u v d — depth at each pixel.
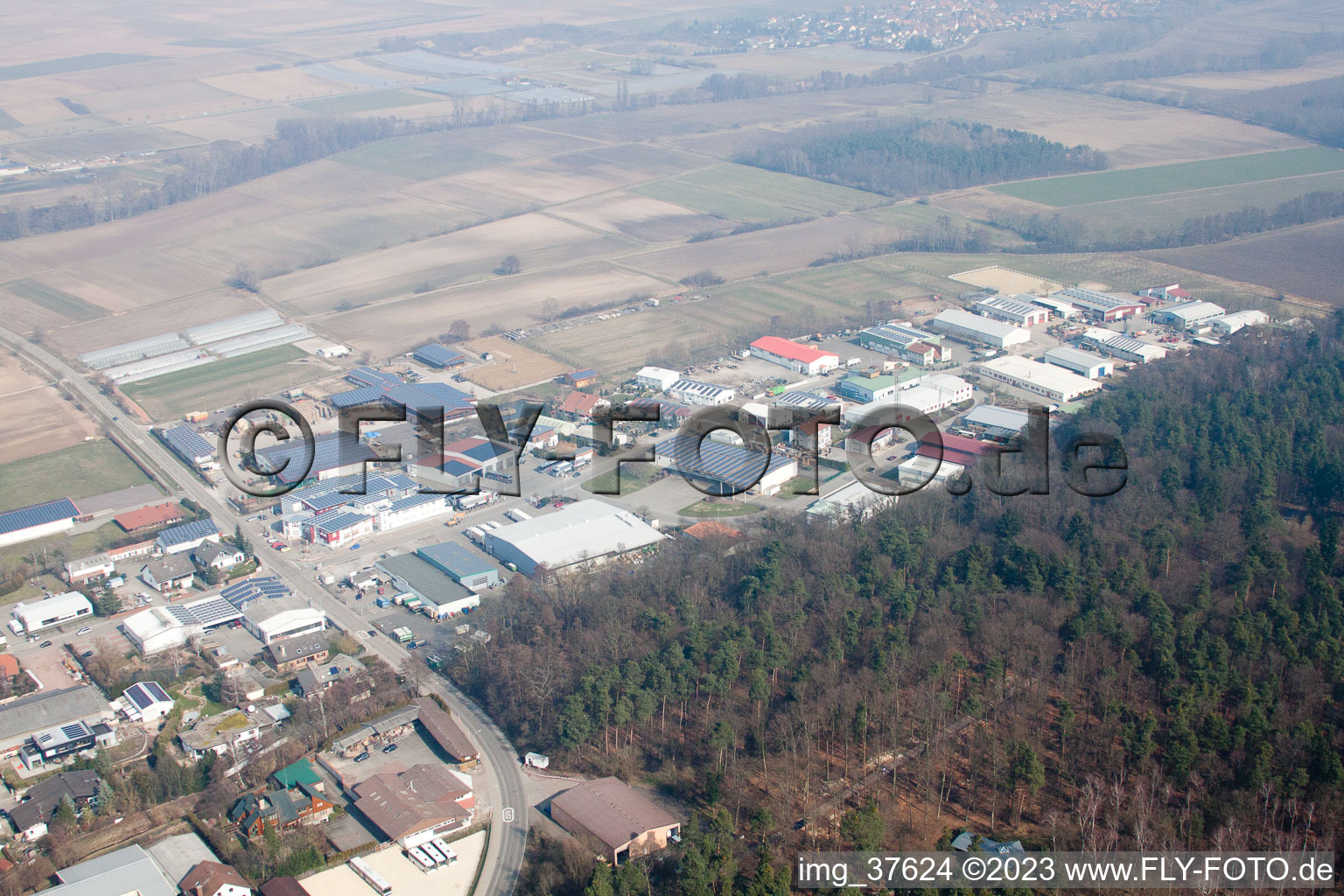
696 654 170.25
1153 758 148.62
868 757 155.25
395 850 144.88
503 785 157.38
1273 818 138.12
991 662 163.12
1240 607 172.00
